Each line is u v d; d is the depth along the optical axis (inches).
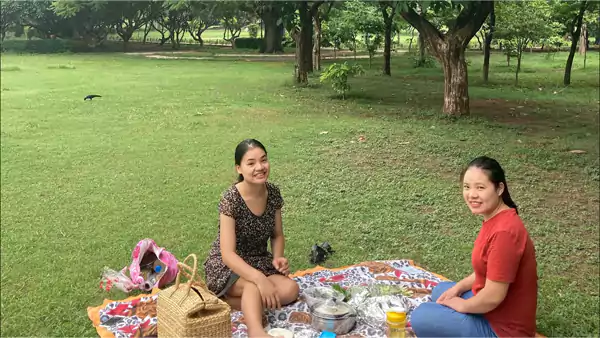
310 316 152.7
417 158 332.8
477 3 458.3
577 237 217.9
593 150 349.7
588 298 170.9
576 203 254.4
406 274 182.7
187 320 129.5
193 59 1269.7
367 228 227.5
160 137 397.7
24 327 156.3
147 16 1732.3
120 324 154.0
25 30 2057.1
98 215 245.4
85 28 1701.5
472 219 236.5
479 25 468.8
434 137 386.0
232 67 1021.2
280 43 1594.5
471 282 145.3
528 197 262.1
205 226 232.2
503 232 125.3
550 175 297.0
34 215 245.6
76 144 377.7
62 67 999.0
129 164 328.5
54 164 328.5
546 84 723.4
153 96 602.5
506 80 774.5
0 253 205.5
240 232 160.6
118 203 261.1
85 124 445.4
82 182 294.0
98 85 710.5
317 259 198.1
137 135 404.2
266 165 156.3
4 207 255.8
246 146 156.6
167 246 212.5
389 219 237.0
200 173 310.3
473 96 607.8
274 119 463.2
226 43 2081.7
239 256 157.5
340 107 527.8
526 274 127.6
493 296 125.6
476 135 394.3
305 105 539.8
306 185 284.0
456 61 472.1
